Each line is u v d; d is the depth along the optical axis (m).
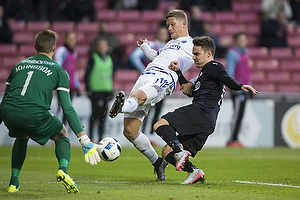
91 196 16.52
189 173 20.09
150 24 68.38
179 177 23.81
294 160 33.25
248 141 49.09
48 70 17.78
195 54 20.94
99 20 68.81
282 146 49.69
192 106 20.30
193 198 16.06
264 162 31.66
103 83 45.44
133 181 22.05
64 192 17.86
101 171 26.73
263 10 68.56
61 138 18.00
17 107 17.30
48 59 18.22
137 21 68.88
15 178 18.12
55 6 67.56
